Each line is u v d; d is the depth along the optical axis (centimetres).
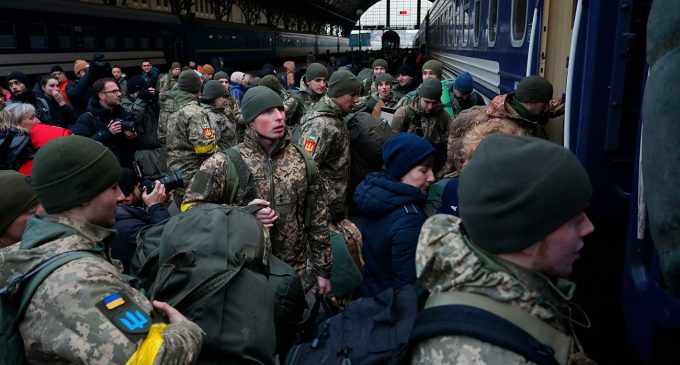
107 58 1233
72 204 156
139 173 297
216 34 1925
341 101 378
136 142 577
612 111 237
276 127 263
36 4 962
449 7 1200
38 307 135
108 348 131
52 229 152
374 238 231
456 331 89
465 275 98
